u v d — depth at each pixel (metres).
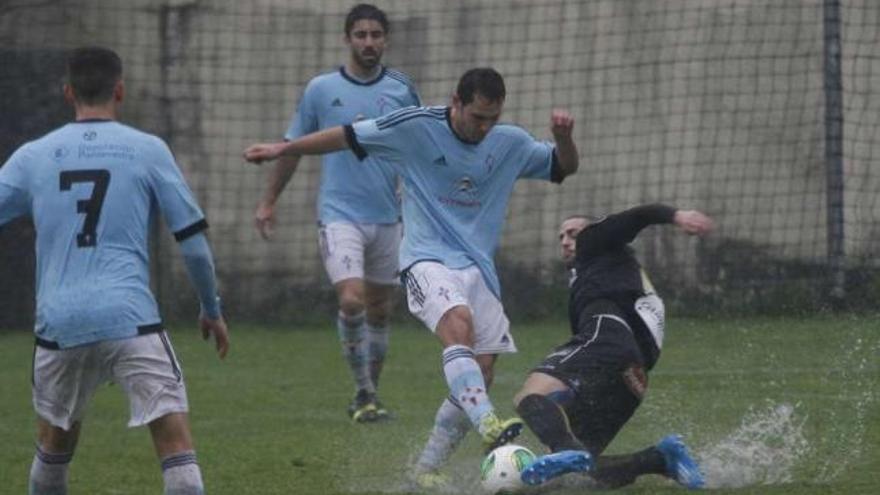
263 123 50.56
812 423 31.91
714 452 28.28
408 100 36.12
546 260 50.53
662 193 50.09
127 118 50.09
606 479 24.75
